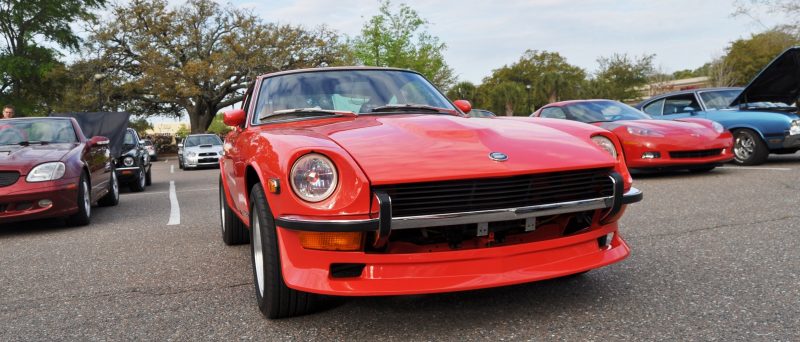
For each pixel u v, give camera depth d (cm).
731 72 4419
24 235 612
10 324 305
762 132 915
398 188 250
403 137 283
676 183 759
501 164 259
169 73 3694
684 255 378
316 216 249
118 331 285
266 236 277
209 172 1759
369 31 3109
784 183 689
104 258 463
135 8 3694
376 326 272
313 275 256
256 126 370
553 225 291
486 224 260
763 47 4184
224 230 493
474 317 278
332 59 3881
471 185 255
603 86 6072
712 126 830
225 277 380
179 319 299
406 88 403
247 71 3806
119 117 1101
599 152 287
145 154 1245
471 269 256
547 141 289
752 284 308
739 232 438
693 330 249
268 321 288
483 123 319
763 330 245
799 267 335
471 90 5838
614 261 283
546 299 299
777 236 417
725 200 593
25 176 601
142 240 538
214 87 3884
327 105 376
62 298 350
